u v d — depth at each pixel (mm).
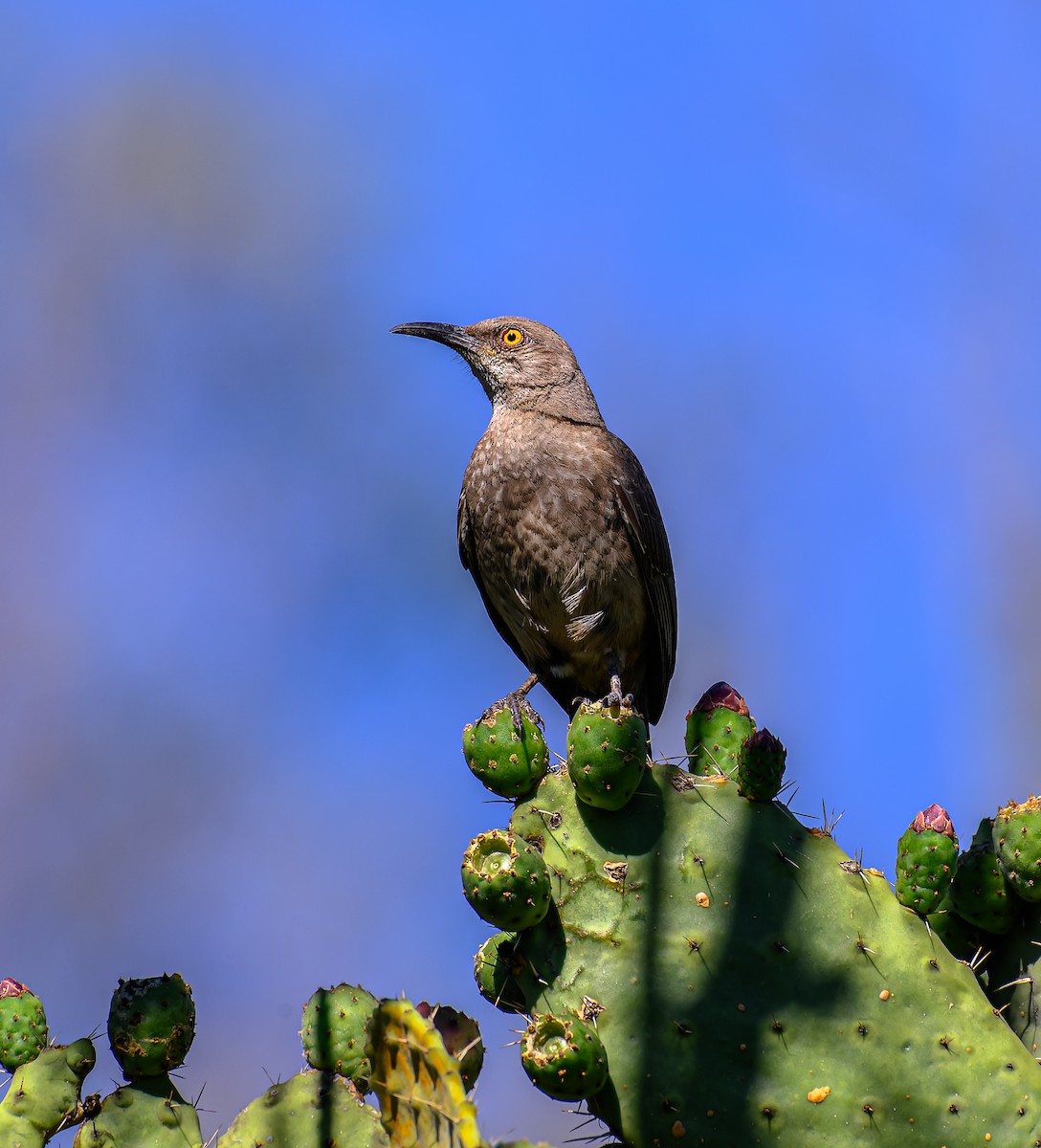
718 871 7035
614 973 6906
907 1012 6797
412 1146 5609
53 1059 6996
